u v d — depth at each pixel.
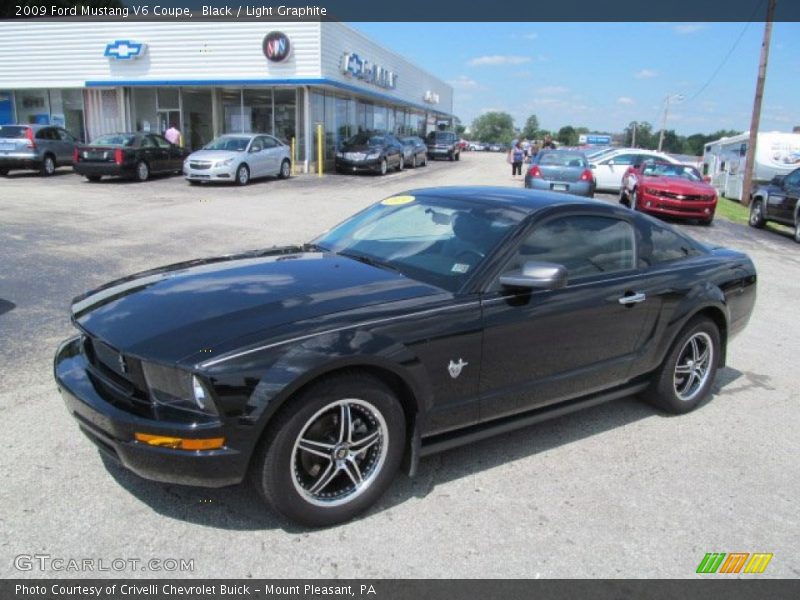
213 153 19.64
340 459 2.99
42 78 26.19
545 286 3.32
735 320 4.78
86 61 25.64
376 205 4.71
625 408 4.66
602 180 22.02
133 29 24.94
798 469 3.83
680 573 2.83
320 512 2.96
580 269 3.88
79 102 27.22
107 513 3.01
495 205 4.02
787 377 5.50
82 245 9.49
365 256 3.95
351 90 27.98
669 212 15.61
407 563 2.79
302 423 2.82
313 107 26.23
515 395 3.58
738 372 5.59
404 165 31.27
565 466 3.73
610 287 3.92
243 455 2.71
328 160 28.53
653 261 4.33
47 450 3.53
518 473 3.62
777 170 23.34
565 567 2.82
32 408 4.02
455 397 3.33
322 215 13.83
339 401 2.91
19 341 5.23
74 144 22.09
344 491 3.05
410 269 3.68
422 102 46.09
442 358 3.21
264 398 2.69
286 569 2.71
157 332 2.89
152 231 11.07
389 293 3.31
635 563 2.88
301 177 23.59
